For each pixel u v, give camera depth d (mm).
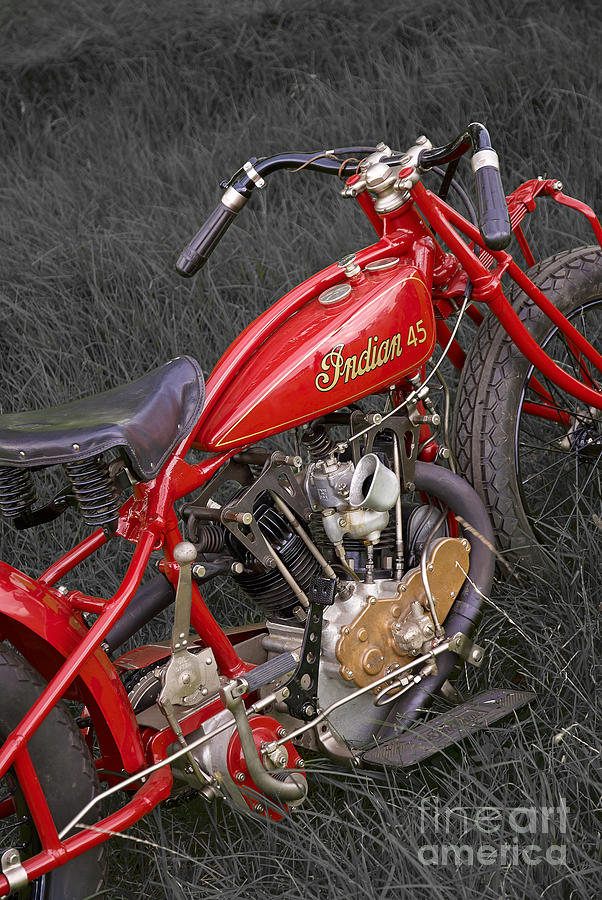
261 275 3943
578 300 2574
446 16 6469
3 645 1696
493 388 2416
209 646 1940
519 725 2072
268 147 5211
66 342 3805
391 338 2051
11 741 1593
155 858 1867
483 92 5266
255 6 7062
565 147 4711
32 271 4180
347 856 1898
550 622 2424
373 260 2141
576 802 1927
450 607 2250
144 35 7102
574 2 6215
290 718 2107
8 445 1687
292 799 1921
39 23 7445
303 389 1944
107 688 1755
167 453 1762
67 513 3049
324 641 2053
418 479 2248
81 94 6914
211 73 6570
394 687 2109
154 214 4613
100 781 1912
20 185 5180
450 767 2152
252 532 1974
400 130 5234
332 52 6473
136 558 1798
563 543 2600
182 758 1905
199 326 3732
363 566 2152
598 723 2070
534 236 3975
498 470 2396
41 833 1643
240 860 1970
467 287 2275
